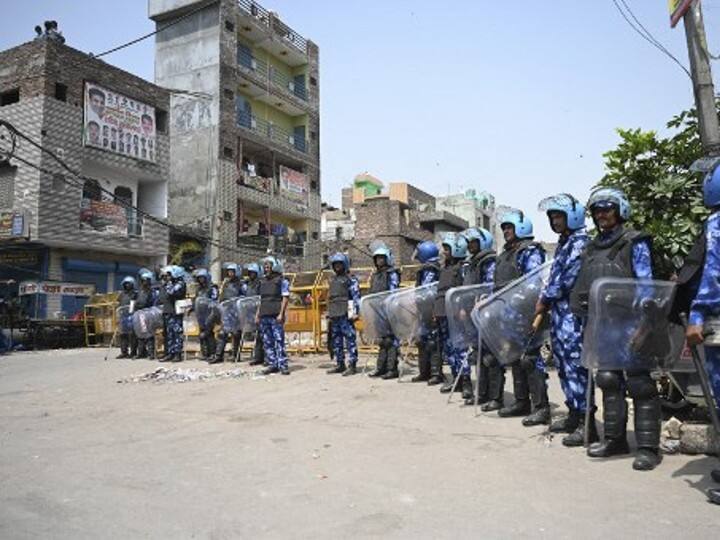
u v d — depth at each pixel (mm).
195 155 27672
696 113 5402
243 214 29406
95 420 6117
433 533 2881
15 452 4738
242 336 11711
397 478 3785
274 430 5348
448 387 7234
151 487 3742
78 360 13461
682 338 4070
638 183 5766
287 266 30547
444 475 3824
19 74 20422
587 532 2834
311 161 34531
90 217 21250
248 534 2945
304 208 33406
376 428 5320
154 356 13164
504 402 6508
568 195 4918
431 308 7875
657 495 3336
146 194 24516
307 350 12508
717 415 3426
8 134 20016
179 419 6027
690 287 3736
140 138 23250
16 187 19922
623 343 3945
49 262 20375
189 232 25453
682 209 5473
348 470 3994
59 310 20062
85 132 21141
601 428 5012
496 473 3834
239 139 28922
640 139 5676
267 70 32062
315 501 3391
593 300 3998
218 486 3727
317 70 35438
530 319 5453
